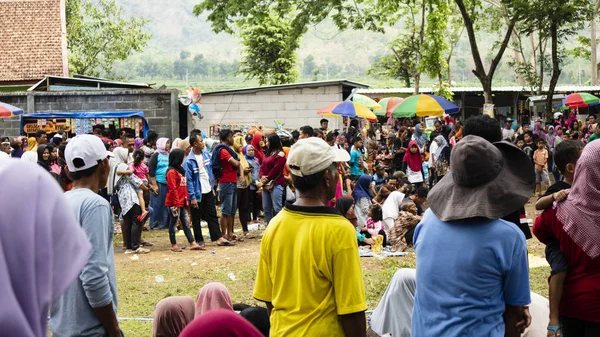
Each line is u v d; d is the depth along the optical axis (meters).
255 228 14.80
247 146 15.45
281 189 13.31
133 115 21.48
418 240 4.05
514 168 3.99
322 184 4.00
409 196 12.68
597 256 4.51
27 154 13.28
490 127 4.86
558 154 5.05
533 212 16.45
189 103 22.81
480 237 3.79
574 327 4.77
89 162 4.37
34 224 1.56
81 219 4.15
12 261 1.53
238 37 55.47
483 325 3.77
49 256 1.57
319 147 4.00
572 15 25.48
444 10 29.62
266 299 4.16
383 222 12.21
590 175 4.50
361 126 31.03
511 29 23.88
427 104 21.78
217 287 5.86
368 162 19.27
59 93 21.89
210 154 15.40
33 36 32.59
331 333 3.86
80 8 51.22
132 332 7.55
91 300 4.15
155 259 11.61
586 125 28.73
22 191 1.56
